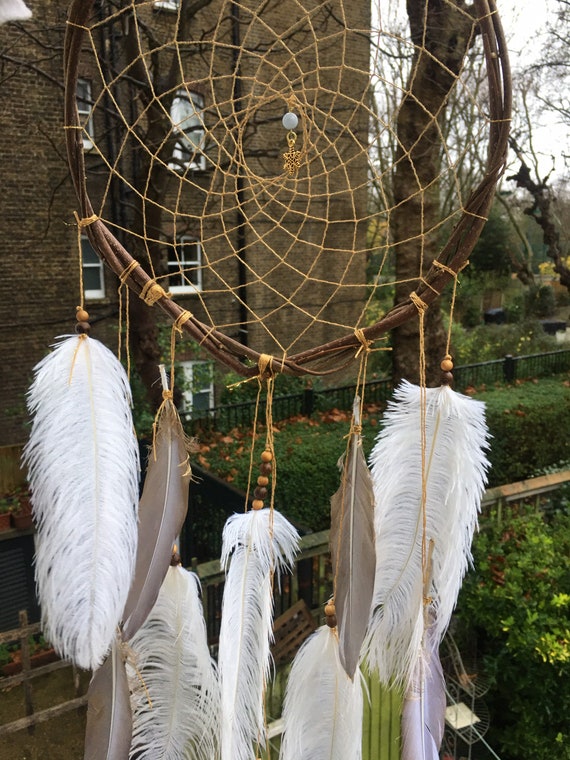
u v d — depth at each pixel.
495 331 11.38
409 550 1.09
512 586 2.40
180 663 1.12
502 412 5.58
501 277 14.19
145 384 4.35
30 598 4.06
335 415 6.44
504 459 5.52
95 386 0.90
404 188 3.92
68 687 2.99
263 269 7.28
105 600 0.83
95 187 5.60
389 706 2.03
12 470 4.91
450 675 2.53
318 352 1.02
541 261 14.62
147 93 3.39
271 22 4.94
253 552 1.05
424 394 1.01
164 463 0.97
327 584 2.75
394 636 1.15
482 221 0.91
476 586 2.52
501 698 2.59
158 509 0.95
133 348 4.39
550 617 2.35
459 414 1.04
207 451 4.96
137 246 3.88
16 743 2.54
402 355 4.65
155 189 3.71
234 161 1.14
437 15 3.30
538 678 2.38
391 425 1.10
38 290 6.69
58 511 0.84
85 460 0.86
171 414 1.00
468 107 5.49
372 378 7.95
